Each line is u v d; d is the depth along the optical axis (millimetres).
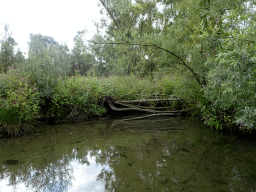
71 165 2469
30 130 4129
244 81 2014
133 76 7031
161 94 6027
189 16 3926
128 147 3119
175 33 4277
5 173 2270
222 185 1854
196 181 1947
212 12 3258
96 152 2926
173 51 3914
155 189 1820
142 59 6168
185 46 3898
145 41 4176
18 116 3896
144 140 3490
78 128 4480
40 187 1949
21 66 4906
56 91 5031
